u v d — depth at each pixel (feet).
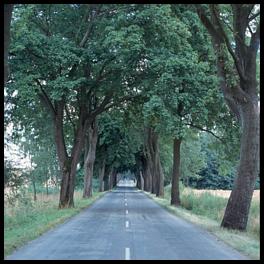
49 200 134.82
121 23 98.27
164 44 100.68
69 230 64.75
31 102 109.19
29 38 93.40
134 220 81.97
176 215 95.30
